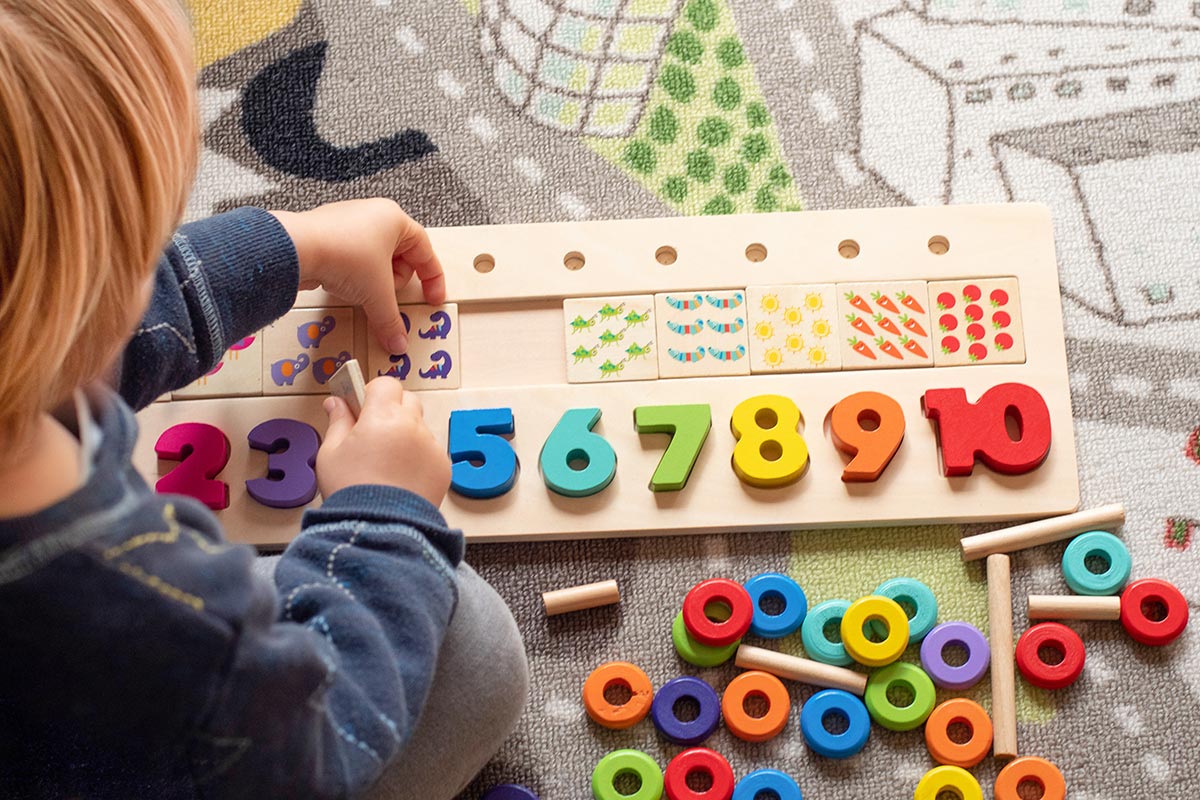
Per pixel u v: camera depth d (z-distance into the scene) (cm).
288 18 113
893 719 92
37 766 71
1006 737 92
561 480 97
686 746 94
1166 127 110
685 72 112
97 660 54
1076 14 113
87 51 49
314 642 62
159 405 99
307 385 100
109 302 54
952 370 101
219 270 85
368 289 95
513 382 101
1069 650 93
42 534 52
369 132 111
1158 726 94
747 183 109
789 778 90
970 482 98
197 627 55
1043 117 111
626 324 101
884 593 96
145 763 70
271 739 59
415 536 71
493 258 103
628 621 97
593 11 114
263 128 111
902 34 113
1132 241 107
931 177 109
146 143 52
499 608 83
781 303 102
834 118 111
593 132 111
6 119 46
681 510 98
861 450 97
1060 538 98
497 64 113
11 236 48
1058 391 100
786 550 99
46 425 56
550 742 94
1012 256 104
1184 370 103
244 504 97
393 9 113
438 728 78
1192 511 99
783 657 94
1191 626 96
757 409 98
